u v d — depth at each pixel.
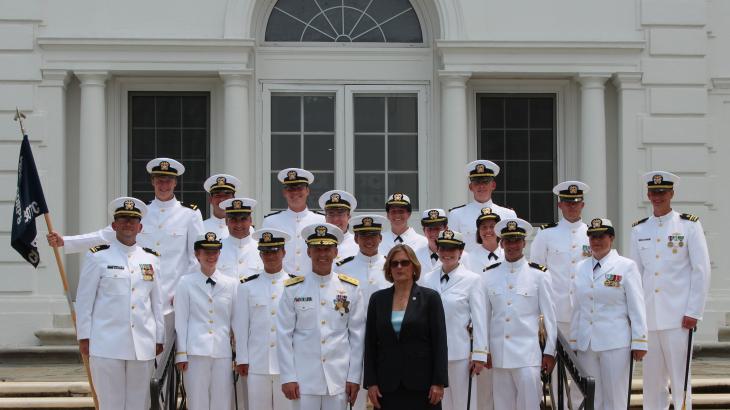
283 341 10.18
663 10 15.59
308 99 15.91
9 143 15.12
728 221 15.74
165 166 11.87
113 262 10.71
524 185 16.05
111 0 15.31
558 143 15.98
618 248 15.71
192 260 11.88
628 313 10.82
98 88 15.26
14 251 15.02
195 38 15.23
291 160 15.85
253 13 15.57
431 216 11.23
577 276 11.09
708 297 15.55
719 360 14.46
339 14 15.95
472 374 10.41
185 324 10.80
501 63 15.43
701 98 15.57
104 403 10.65
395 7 15.96
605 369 10.81
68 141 15.45
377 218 10.82
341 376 10.13
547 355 10.63
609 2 15.60
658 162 15.53
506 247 10.77
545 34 15.53
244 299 10.73
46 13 15.23
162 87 15.76
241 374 10.72
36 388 12.59
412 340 9.73
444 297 10.53
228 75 15.34
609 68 15.52
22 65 15.16
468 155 15.95
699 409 12.41
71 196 15.43
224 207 11.52
